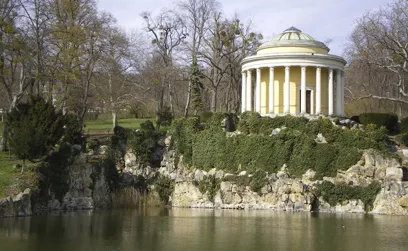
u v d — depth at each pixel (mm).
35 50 65125
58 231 40969
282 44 71688
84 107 70188
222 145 63906
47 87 75875
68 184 58500
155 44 89500
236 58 86938
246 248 34094
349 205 56500
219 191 61562
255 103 72250
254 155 61656
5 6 60906
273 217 51031
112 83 77000
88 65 70000
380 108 95000
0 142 66250
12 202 49000
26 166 54531
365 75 95250
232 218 50219
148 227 43625
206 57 83812
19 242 35844
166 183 65500
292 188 57812
